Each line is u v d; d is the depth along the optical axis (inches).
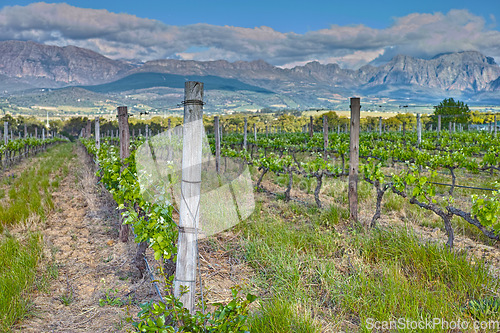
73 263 206.4
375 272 183.0
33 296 165.3
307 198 358.6
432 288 164.1
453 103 1918.1
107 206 331.3
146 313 106.3
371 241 212.5
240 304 105.2
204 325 107.5
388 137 898.7
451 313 139.6
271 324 132.1
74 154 1069.1
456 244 224.4
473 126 1935.3
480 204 191.6
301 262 190.9
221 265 198.7
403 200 317.1
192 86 92.9
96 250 226.5
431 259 182.2
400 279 166.1
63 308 156.6
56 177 527.8
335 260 199.6
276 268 183.0
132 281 182.7
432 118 1994.3
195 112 93.0
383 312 143.3
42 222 279.3
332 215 271.4
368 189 363.3
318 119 3065.9
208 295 163.5
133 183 133.6
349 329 139.1
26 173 564.1
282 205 326.0
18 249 208.1
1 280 163.5
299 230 245.4
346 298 154.8
